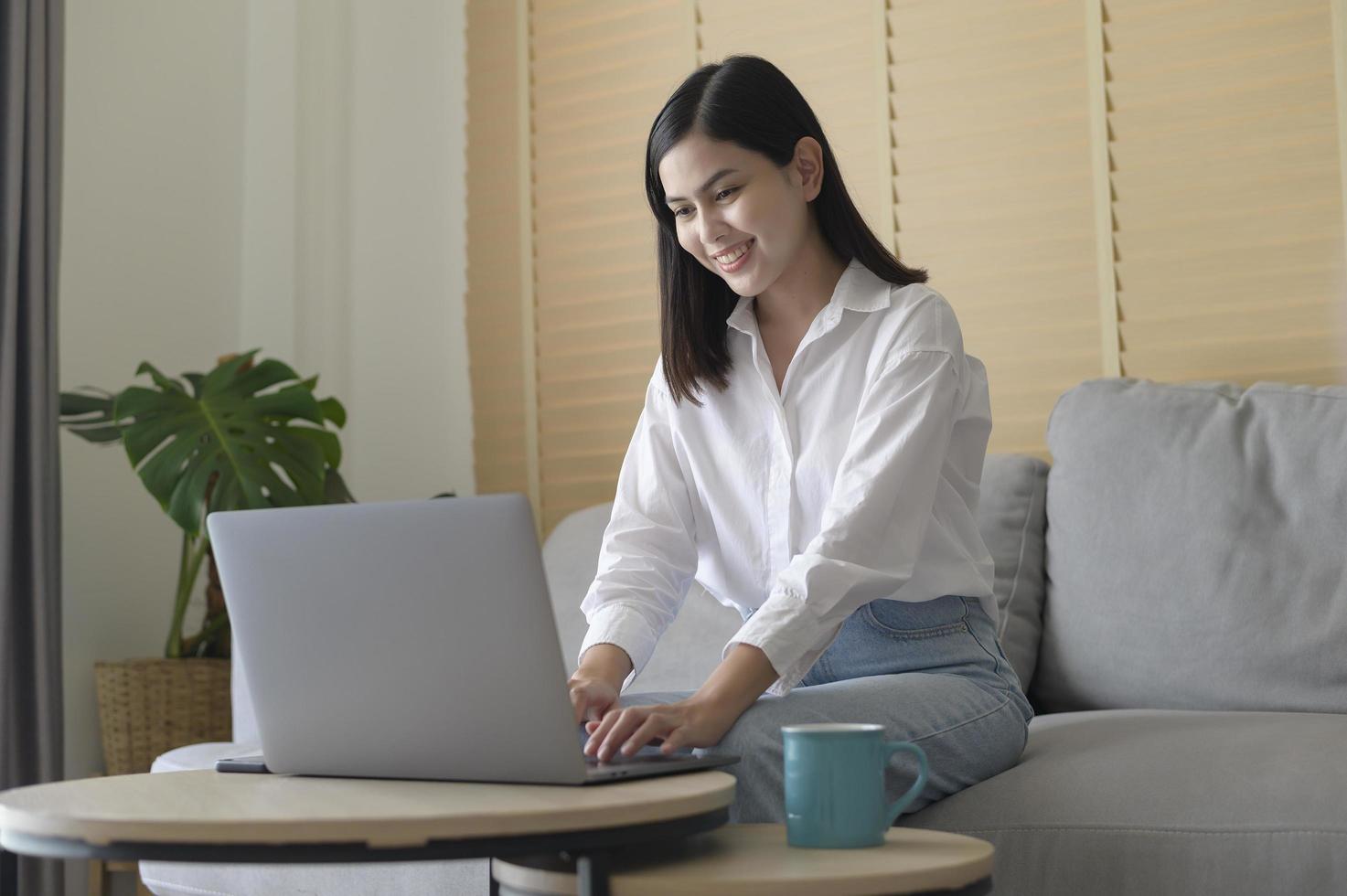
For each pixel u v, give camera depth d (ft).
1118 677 6.23
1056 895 4.31
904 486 4.58
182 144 10.09
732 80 4.87
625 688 4.75
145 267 9.79
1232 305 7.60
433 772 3.48
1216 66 7.72
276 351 10.25
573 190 9.66
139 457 8.21
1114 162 7.95
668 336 5.22
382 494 10.12
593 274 9.55
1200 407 6.48
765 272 4.91
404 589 3.37
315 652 3.55
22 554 8.17
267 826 2.83
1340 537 5.86
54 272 8.50
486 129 10.02
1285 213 7.50
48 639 8.25
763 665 4.14
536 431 9.68
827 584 4.26
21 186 8.30
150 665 8.38
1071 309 8.01
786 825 3.57
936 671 4.72
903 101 8.55
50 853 2.99
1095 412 6.69
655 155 4.99
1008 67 8.26
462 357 10.02
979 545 5.08
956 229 8.35
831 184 5.09
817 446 4.94
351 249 10.34
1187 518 6.20
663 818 3.01
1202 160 7.72
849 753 3.30
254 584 3.59
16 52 8.27
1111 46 8.00
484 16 10.08
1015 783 4.55
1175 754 4.56
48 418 8.39
